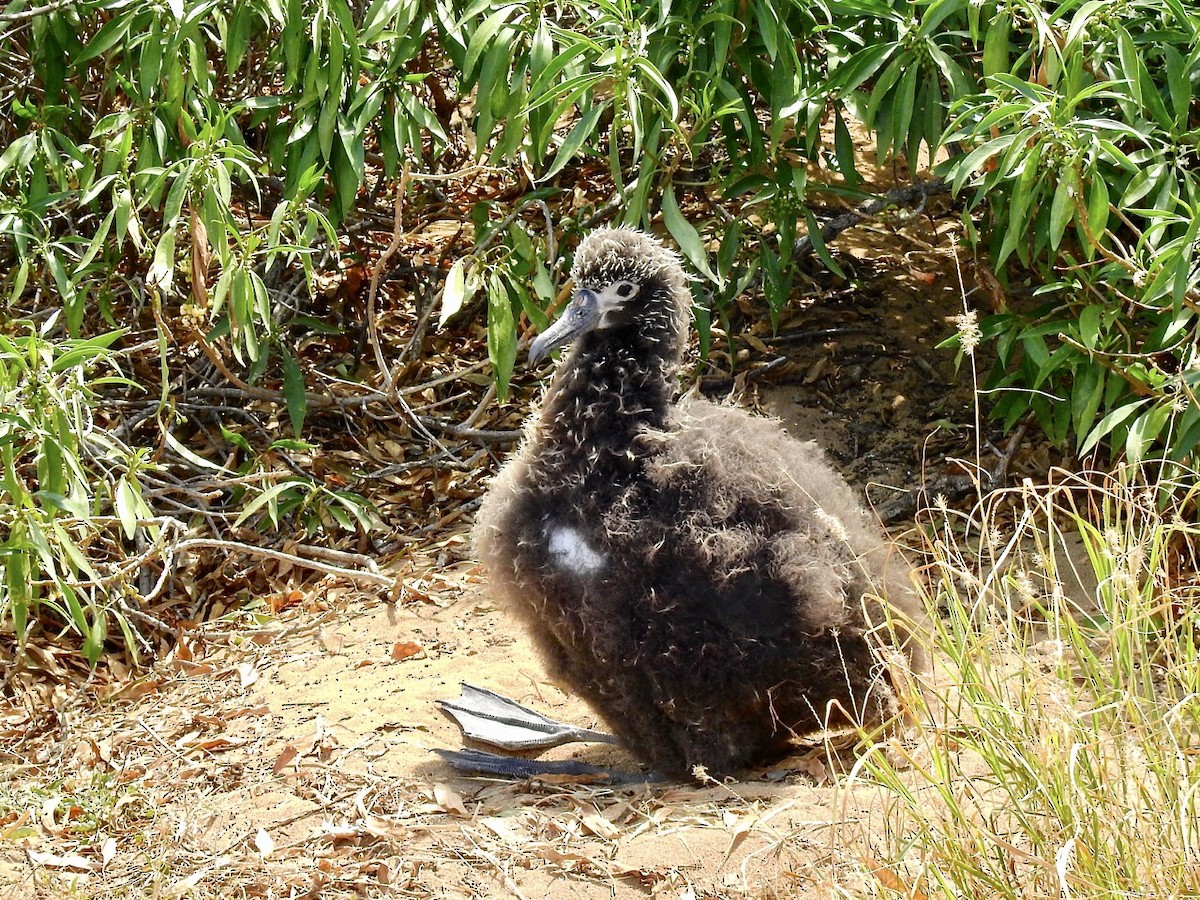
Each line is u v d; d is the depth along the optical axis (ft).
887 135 14.03
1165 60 13.50
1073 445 14.28
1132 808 11.45
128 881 12.37
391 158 14.30
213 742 13.10
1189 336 13.41
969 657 11.80
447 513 14.73
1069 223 14.03
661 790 12.53
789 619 12.28
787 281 14.70
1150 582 11.82
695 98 14.05
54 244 14.17
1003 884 11.40
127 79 14.49
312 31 14.01
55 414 13.16
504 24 13.74
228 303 14.28
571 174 15.81
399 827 12.37
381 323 15.60
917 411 14.71
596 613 12.32
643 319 12.59
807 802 12.21
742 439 12.60
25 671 13.93
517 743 12.80
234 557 14.51
